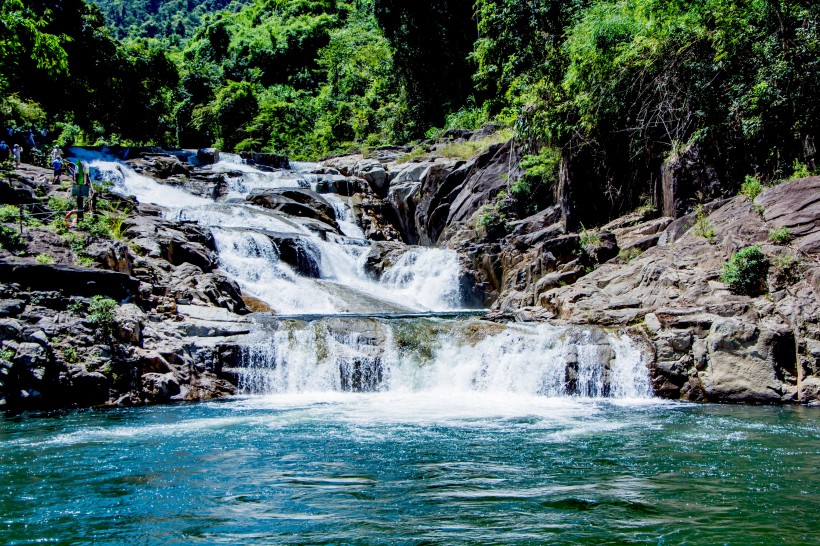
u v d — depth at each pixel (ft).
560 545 16.57
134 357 42.09
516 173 83.20
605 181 69.67
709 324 42.50
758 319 42.27
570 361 43.83
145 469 24.29
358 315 55.72
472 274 73.61
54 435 30.60
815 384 39.19
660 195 64.54
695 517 18.71
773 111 54.49
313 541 16.93
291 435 30.50
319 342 46.80
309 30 242.17
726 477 23.00
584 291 52.75
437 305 73.15
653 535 17.26
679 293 47.11
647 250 57.00
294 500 20.54
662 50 62.95
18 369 38.65
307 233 79.66
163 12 526.16
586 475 23.35
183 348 44.98
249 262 65.87
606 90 66.39
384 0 145.69
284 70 239.30
